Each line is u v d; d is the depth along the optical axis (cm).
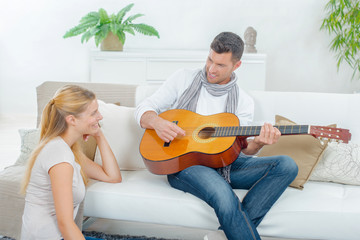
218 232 167
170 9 490
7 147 389
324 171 199
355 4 436
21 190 154
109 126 220
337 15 434
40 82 540
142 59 433
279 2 470
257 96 229
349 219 169
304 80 481
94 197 188
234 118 193
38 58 534
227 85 204
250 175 184
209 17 486
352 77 458
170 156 180
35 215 150
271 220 175
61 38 526
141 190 187
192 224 181
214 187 167
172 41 497
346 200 178
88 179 196
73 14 518
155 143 190
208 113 206
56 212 142
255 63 423
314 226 172
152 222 186
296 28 472
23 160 212
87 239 197
